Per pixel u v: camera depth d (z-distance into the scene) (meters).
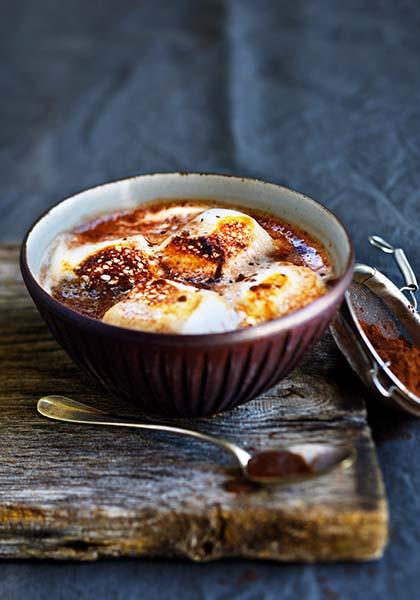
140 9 1.05
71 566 0.43
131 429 0.46
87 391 0.49
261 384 0.44
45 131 0.85
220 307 0.42
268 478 0.42
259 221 0.49
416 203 0.58
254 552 0.42
